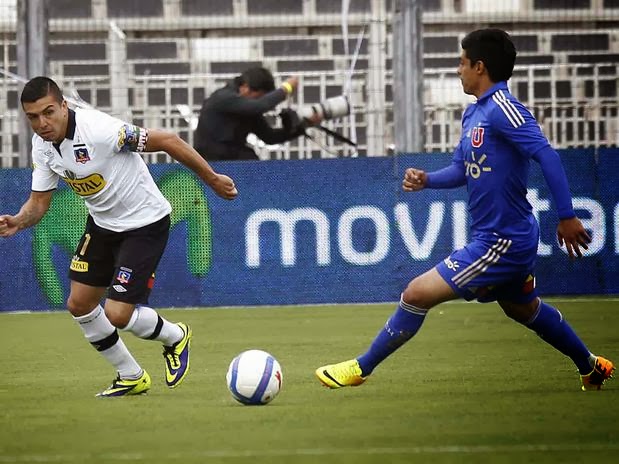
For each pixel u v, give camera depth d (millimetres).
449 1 48719
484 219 18625
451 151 43219
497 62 18531
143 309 20203
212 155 41312
